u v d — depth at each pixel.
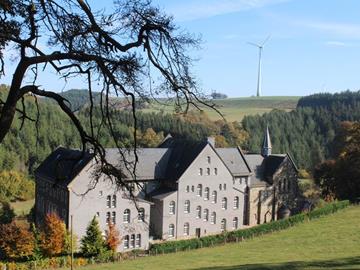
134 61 9.66
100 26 9.55
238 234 57.16
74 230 55.53
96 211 56.59
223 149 74.25
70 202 55.41
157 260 46.03
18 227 49.12
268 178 77.81
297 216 62.56
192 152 66.94
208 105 9.82
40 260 46.62
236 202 71.06
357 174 76.81
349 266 32.19
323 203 77.50
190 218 65.56
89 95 9.86
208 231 67.50
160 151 69.31
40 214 68.88
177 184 64.31
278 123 148.50
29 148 110.31
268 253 45.16
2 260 47.50
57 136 114.56
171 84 9.73
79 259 47.75
